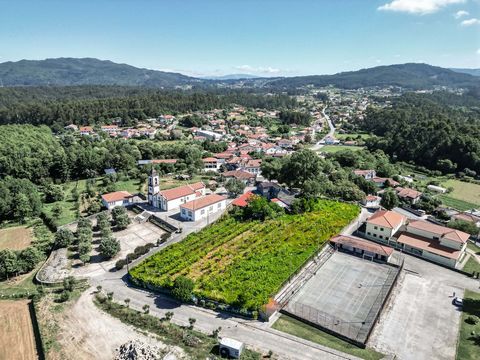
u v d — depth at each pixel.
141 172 150.00
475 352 52.12
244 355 50.66
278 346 52.88
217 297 62.47
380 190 136.38
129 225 100.38
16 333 57.09
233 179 130.12
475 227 92.94
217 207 108.44
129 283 70.88
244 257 77.81
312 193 112.50
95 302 64.12
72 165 149.75
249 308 59.97
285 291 66.75
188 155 171.75
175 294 62.91
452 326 57.94
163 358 49.59
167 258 76.75
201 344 52.88
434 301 64.75
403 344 53.72
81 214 110.00
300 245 82.25
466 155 167.25
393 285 68.69
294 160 122.50
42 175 145.75
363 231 93.81
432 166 178.75
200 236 87.94
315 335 55.56
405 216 100.56
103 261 80.06
